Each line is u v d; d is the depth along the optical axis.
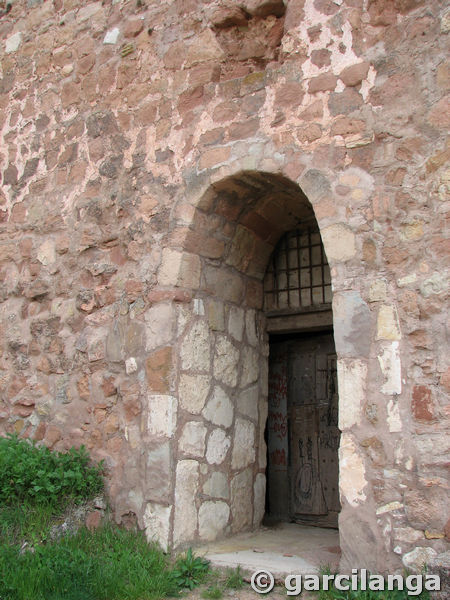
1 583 3.19
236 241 4.63
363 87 3.73
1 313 5.37
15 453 4.39
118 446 4.35
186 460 4.11
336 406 4.88
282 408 5.14
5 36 5.89
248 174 4.11
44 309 5.09
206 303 4.43
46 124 5.41
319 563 3.64
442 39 3.52
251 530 4.59
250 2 4.23
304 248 4.93
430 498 3.16
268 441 5.16
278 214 4.67
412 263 3.42
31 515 4.04
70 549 3.70
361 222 3.59
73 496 4.22
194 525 4.08
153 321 4.29
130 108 4.81
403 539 3.19
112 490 4.29
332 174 3.73
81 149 5.09
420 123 3.52
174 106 4.55
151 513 4.01
